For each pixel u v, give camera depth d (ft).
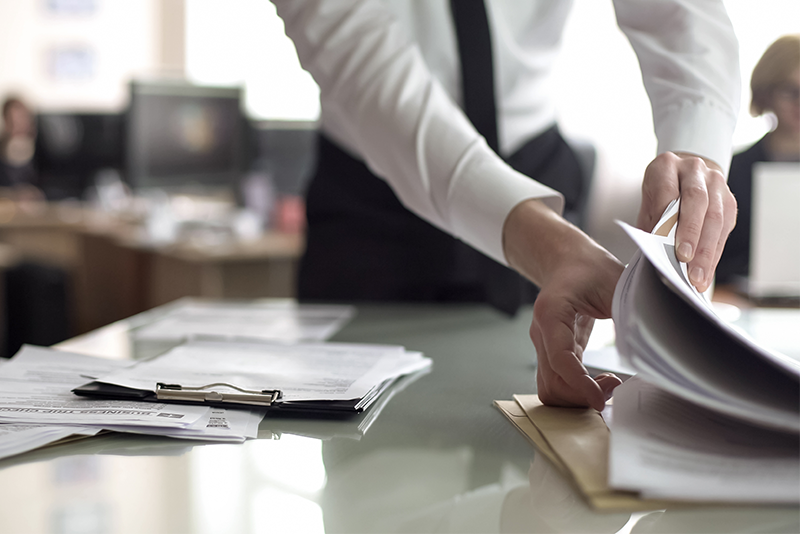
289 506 1.24
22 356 2.31
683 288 1.40
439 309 3.82
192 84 10.76
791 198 4.85
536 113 4.11
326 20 2.85
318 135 4.35
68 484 1.33
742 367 1.46
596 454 1.45
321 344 2.71
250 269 9.18
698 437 1.33
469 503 1.26
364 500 1.28
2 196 14.96
